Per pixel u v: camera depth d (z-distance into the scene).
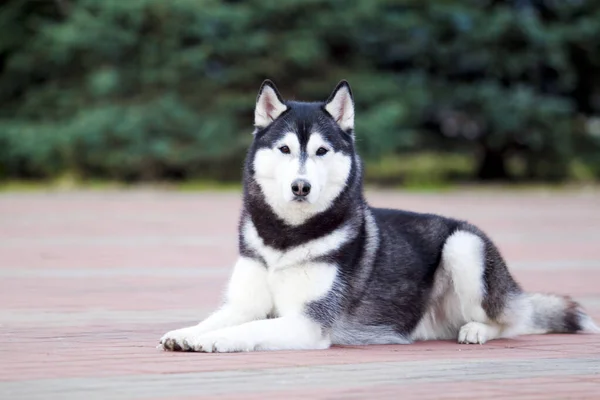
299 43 31.78
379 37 33.38
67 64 32.88
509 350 7.34
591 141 35.28
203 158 31.45
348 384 5.73
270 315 7.48
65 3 33.78
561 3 34.47
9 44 33.38
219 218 19.77
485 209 22.56
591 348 7.46
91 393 5.38
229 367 6.25
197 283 10.92
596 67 35.62
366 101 32.41
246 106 32.16
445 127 35.72
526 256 14.11
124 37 31.39
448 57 33.88
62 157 31.42
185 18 31.39
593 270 12.58
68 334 7.64
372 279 7.61
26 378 5.80
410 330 7.87
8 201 24.08
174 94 31.73
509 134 33.81
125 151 30.72
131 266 12.41
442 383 5.81
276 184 7.27
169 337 6.86
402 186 31.98
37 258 13.08
